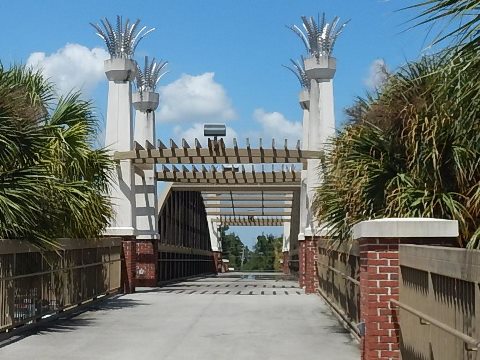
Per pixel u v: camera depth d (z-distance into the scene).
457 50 5.15
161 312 14.91
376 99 11.36
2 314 10.63
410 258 6.94
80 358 9.17
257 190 29.98
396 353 7.61
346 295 12.05
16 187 10.52
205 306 16.33
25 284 11.74
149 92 27.59
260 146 21.97
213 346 10.16
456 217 8.93
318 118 21.94
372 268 7.70
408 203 9.69
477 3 4.75
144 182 25.42
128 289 20.91
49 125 13.11
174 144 22.09
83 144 14.00
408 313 7.16
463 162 8.96
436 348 5.97
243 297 19.30
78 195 13.17
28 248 11.59
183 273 35.78
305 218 23.66
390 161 10.62
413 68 10.13
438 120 9.26
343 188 11.63
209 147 22.36
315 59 21.84
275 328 12.20
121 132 22.72
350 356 9.30
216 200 41.19
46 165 12.34
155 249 25.27
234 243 107.88
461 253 5.07
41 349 9.88
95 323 12.91
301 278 24.56
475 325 4.82
